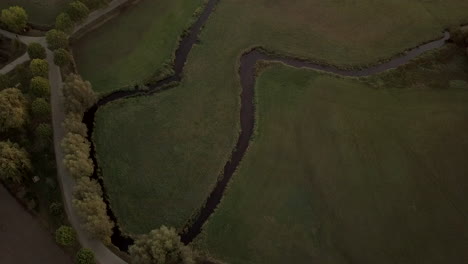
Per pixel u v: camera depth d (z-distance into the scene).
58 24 110.25
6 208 91.12
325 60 109.81
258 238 84.25
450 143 94.56
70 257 84.06
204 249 83.38
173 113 102.19
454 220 84.50
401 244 82.25
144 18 119.94
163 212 88.50
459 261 79.81
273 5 121.56
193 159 95.00
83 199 82.69
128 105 103.94
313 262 81.31
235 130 98.50
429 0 120.12
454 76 105.00
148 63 111.00
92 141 99.00
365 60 109.31
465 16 115.50
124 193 91.31
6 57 112.81
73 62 111.12
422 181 89.69
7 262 85.00
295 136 97.19
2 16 110.88
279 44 113.50
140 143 98.12
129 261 82.12
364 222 85.25
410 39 112.75
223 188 91.50
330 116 99.81
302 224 85.62
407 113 99.44
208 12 121.75
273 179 91.38
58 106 102.62
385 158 93.06
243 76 108.38
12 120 93.75
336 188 89.69
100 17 119.56
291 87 105.00
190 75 108.31
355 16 118.31
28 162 91.44
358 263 80.69
